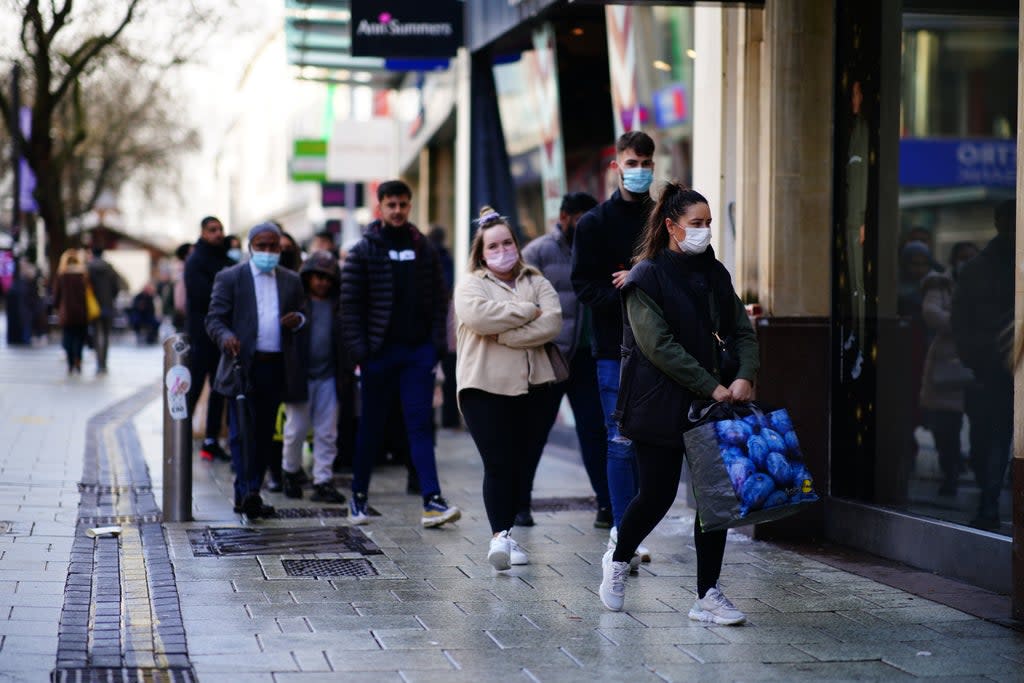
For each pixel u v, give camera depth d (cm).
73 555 1973
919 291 2378
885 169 2398
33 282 9219
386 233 2344
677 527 2330
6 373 5981
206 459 3247
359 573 1912
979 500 2166
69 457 3102
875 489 2250
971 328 2269
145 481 2783
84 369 6606
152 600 1702
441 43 3969
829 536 2227
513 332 1912
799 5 2236
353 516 2355
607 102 3300
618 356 1973
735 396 1573
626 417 1619
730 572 1966
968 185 3219
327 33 4728
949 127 3209
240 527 2284
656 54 2927
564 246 2283
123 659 1420
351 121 5362
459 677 1382
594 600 1753
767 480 1511
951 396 2288
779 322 2228
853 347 2258
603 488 2297
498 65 4153
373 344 2317
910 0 2619
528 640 1541
